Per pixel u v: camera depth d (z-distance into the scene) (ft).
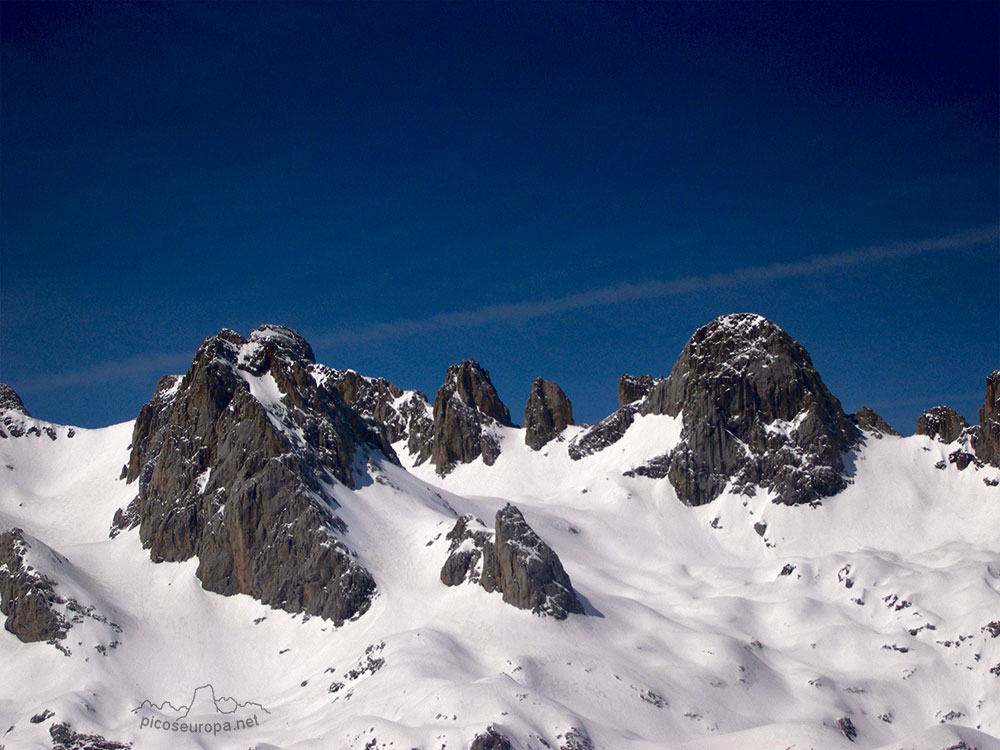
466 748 555.69
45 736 628.69
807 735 594.24
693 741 609.42
